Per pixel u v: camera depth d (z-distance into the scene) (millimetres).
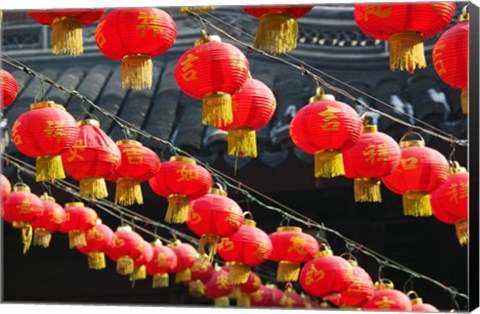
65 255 12836
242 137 6785
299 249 8352
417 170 7109
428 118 10273
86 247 9211
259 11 6109
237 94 6680
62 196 11242
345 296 8047
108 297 12828
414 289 11992
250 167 10375
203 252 7734
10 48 12773
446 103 10492
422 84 10961
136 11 6367
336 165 6602
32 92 12023
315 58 11711
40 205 8297
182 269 10367
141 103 11547
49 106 6602
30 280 12766
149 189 11633
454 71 6809
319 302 12391
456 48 6746
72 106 11711
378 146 6852
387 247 11914
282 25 6098
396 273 12000
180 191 7445
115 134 11148
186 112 11352
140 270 9695
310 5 6078
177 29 12453
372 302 8391
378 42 11672
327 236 11883
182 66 6312
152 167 7141
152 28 6348
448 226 11898
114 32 6348
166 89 11844
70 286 12781
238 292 10445
